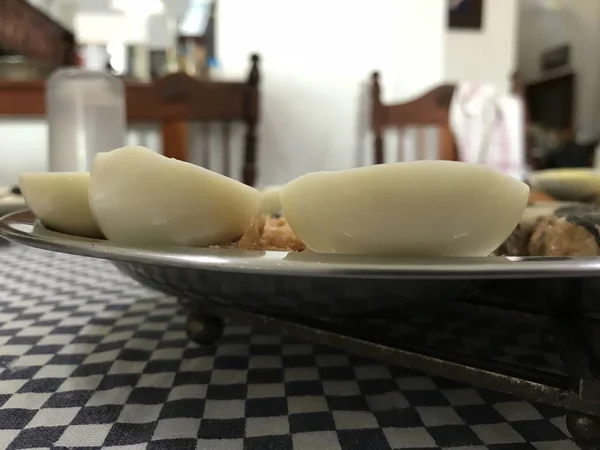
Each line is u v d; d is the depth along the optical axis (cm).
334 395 12
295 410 11
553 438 10
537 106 170
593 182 25
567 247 11
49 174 13
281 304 11
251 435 10
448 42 90
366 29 79
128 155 11
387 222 9
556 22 175
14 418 11
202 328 15
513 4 91
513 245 13
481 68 92
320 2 78
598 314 11
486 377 10
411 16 80
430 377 13
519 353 15
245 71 78
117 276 25
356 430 11
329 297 10
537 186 27
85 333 16
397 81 81
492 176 10
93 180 11
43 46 96
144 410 11
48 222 14
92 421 11
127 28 116
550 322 12
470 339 16
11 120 71
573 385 10
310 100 79
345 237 10
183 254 9
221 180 11
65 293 22
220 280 10
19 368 14
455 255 10
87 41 116
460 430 11
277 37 78
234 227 12
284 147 79
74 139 43
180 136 61
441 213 9
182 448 10
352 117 80
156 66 113
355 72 80
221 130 75
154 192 11
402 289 10
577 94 166
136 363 14
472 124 73
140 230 11
